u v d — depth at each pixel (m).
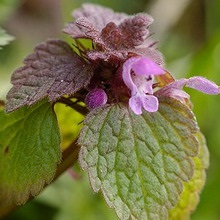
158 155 0.14
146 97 0.14
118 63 0.14
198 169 0.16
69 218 0.20
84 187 0.20
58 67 0.15
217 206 0.21
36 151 0.15
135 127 0.14
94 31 0.14
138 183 0.14
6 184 0.15
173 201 0.14
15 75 0.15
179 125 0.15
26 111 0.15
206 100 0.22
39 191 0.15
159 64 0.14
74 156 0.15
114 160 0.14
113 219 0.20
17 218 0.20
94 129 0.14
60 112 0.17
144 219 0.14
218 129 0.22
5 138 0.15
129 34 0.15
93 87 0.15
